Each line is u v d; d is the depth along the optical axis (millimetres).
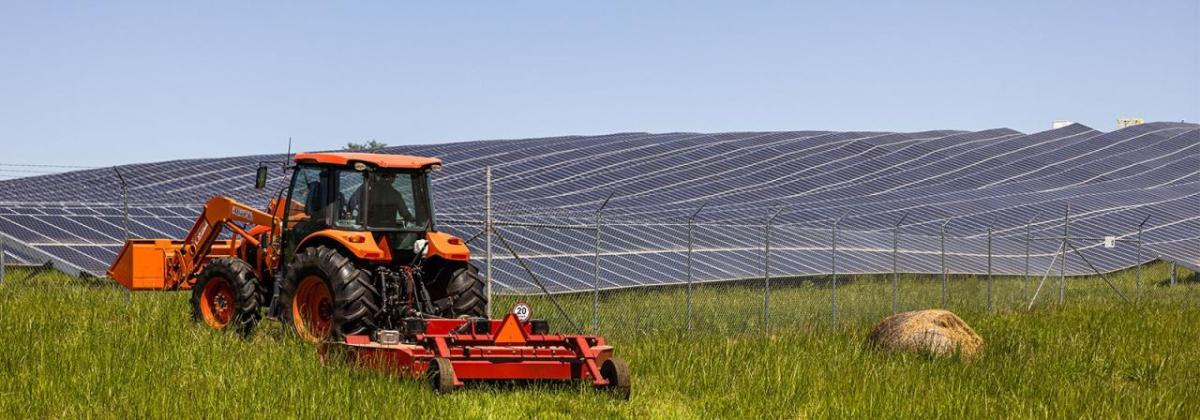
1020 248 46031
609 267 28484
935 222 50062
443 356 14578
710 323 24141
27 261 24891
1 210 28734
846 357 18594
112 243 27219
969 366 18719
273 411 12398
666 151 62938
